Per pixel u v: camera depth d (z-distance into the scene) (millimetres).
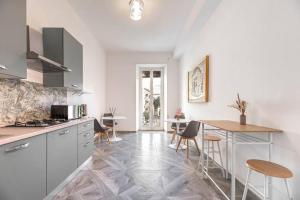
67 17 3424
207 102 3809
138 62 6668
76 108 3125
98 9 3664
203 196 2182
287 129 1743
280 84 1830
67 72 2764
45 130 1848
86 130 3066
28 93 2373
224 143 2957
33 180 1687
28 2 2369
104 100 6383
